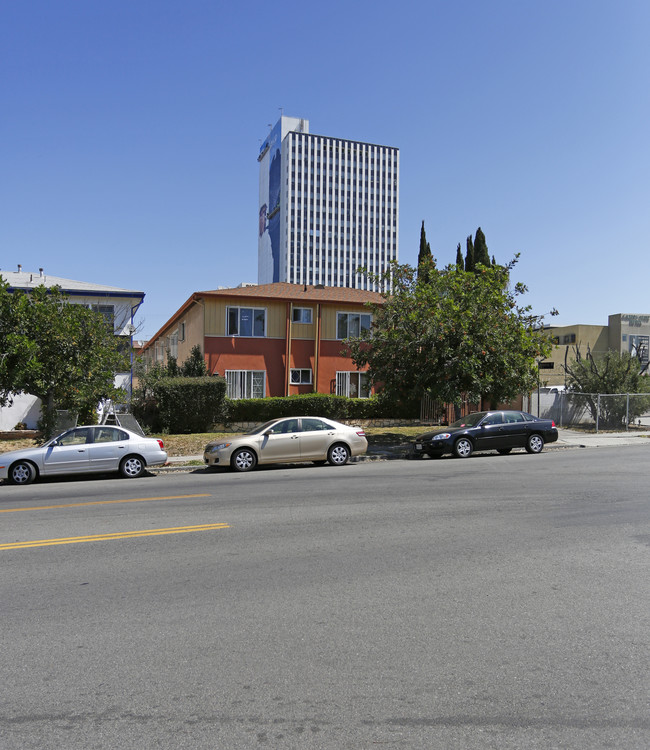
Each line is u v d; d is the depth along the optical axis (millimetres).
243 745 3287
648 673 4074
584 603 5348
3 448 20188
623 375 27469
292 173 157250
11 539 7754
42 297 18328
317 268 158875
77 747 3283
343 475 14133
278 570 6328
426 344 19984
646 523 8445
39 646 4531
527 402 28406
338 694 3807
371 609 5223
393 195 166750
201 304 28781
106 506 10141
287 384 29125
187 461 17922
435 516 8953
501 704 3680
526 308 21297
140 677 4047
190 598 5512
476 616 5059
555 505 9773
